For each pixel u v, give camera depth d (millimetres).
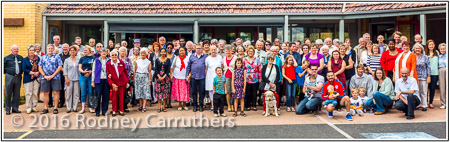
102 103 7938
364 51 9422
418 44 8227
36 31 12297
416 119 7230
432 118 7301
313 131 6270
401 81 7516
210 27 14391
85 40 14633
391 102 7816
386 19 13906
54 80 8117
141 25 12664
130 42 14375
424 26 11008
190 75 8406
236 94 7680
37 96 8516
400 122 6965
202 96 8344
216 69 7656
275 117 7582
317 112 7797
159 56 9203
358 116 7648
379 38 9570
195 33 12547
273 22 12391
